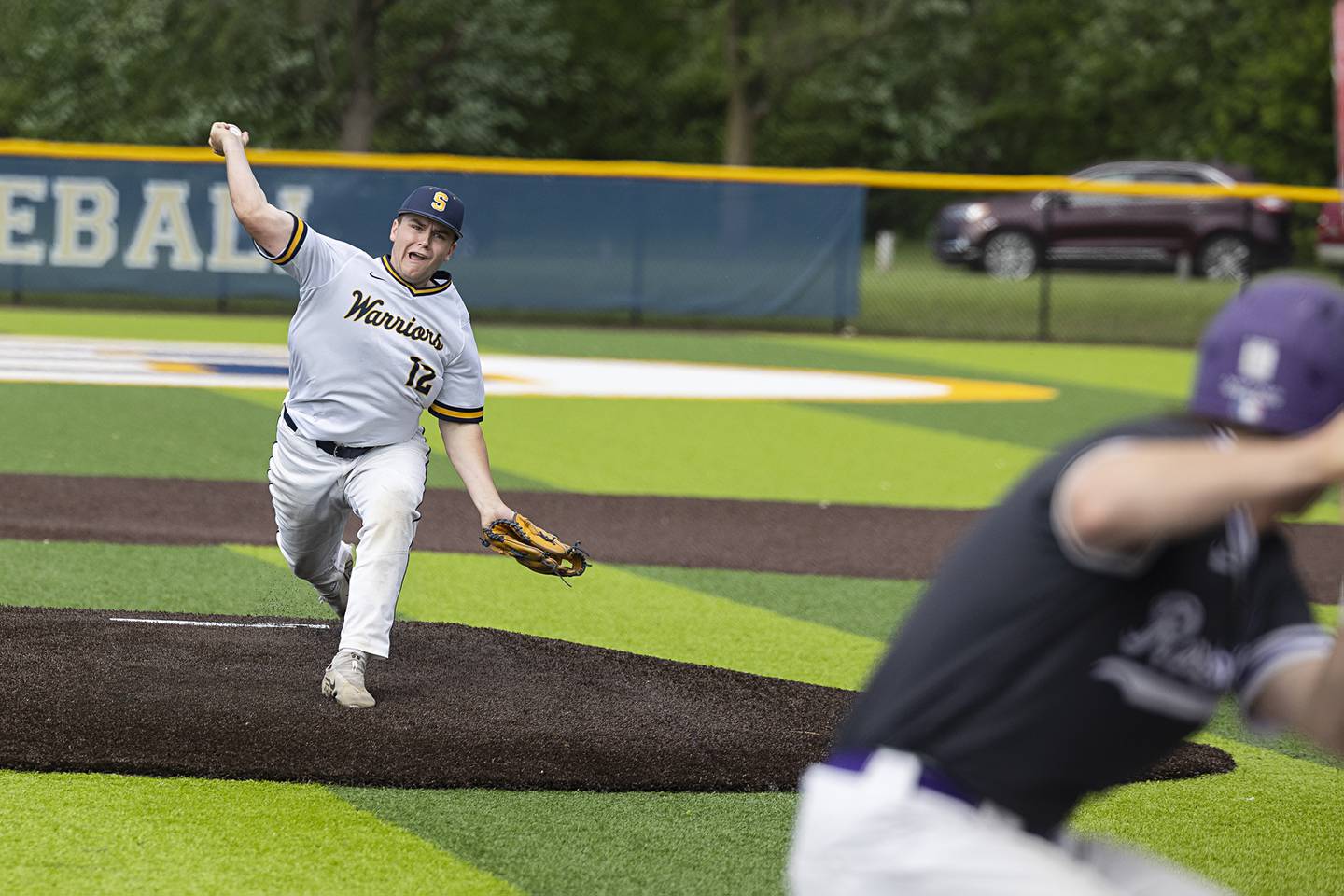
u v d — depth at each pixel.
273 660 21.16
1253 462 7.66
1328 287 8.52
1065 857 8.76
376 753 17.66
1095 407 52.84
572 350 61.62
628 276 68.19
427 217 18.84
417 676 20.89
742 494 36.94
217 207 66.38
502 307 67.69
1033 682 8.48
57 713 18.38
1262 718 9.16
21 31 114.06
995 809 8.67
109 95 113.00
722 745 18.64
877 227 86.88
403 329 19.00
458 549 30.00
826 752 18.58
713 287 68.44
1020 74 146.12
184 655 21.16
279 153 65.12
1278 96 122.44
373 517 19.03
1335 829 17.14
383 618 19.14
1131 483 7.82
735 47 111.25
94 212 65.88
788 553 30.89
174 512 31.75
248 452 39.28
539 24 120.19
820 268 68.50
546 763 17.66
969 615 8.59
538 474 38.28
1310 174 123.81
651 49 132.00
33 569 26.25
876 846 8.62
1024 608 8.43
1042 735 8.55
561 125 132.50
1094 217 93.00
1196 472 7.71
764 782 17.48
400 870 14.86
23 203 65.88
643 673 21.69
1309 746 20.09
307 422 19.39
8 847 14.91
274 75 112.12
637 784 17.25
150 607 24.09
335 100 112.38
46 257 66.12
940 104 139.88
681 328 68.69
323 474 19.44
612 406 49.03
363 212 64.94
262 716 18.72
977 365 63.03
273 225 18.84
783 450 43.09
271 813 16.06
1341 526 34.50
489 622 24.84
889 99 136.25
